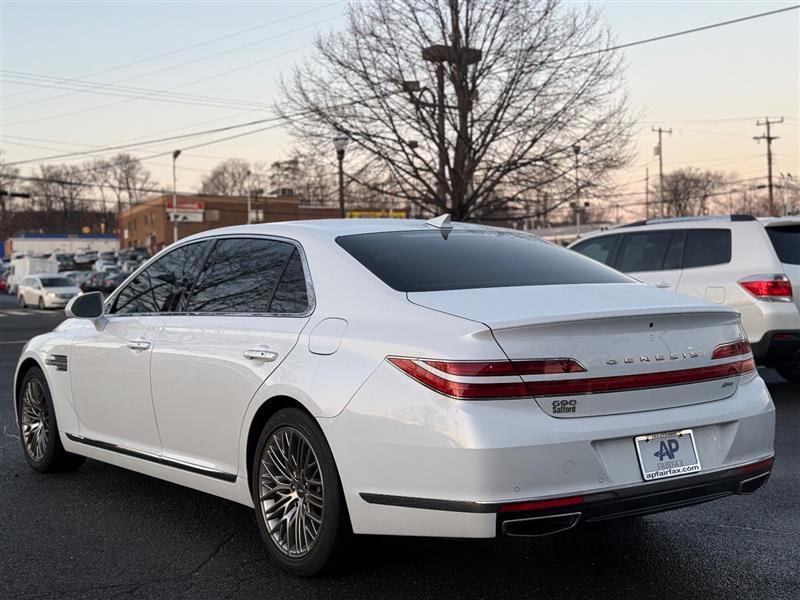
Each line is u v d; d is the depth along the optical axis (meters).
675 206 82.44
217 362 4.44
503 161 24.33
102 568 4.26
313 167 25.16
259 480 4.21
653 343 3.68
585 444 3.43
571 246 10.84
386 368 3.63
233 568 4.23
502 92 23.89
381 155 23.95
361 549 3.97
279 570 4.19
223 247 4.96
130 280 5.53
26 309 38.00
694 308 3.81
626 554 4.36
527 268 4.33
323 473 3.84
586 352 3.52
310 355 3.96
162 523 4.99
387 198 26.45
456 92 23.88
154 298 5.24
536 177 24.22
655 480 3.57
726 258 9.16
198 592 3.92
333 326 3.97
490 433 3.33
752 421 3.91
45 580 4.11
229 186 125.62
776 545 4.46
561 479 3.39
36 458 6.16
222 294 4.75
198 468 4.62
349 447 3.69
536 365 3.44
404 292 3.90
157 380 4.87
